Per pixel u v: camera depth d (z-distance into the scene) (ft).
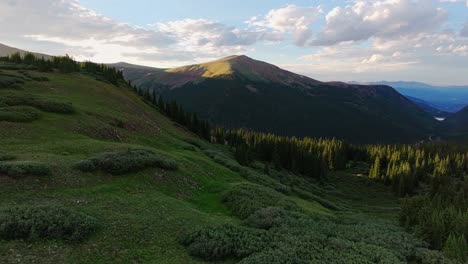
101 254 60.39
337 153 483.51
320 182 344.08
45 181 85.40
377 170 404.16
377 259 71.15
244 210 100.94
